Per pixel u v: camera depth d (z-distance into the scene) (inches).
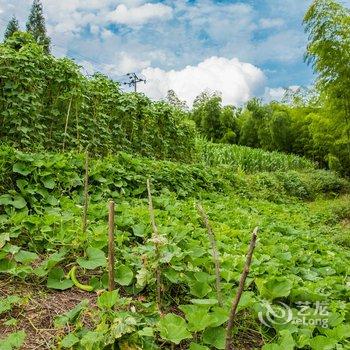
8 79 201.9
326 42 457.1
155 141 341.4
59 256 100.7
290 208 346.3
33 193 154.9
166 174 245.9
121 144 295.0
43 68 228.1
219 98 1016.2
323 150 768.3
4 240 99.1
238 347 86.2
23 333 73.9
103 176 201.3
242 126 984.9
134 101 305.0
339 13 454.3
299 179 521.0
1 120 205.0
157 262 90.6
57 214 129.0
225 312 84.0
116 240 114.7
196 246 122.3
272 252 144.6
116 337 68.6
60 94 237.9
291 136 832.3
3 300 84.4
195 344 76.0
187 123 398.6
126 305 86.4
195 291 97.3
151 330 71.8
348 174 613.9
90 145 253.6
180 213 174.7
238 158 595.8
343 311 102.7
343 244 246.7
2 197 146.5
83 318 83.5
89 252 103.5
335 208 381.1
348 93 467.5
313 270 147.4
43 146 224.4
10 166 164.4
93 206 150.0
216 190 304.3
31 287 94.8
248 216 219.5
